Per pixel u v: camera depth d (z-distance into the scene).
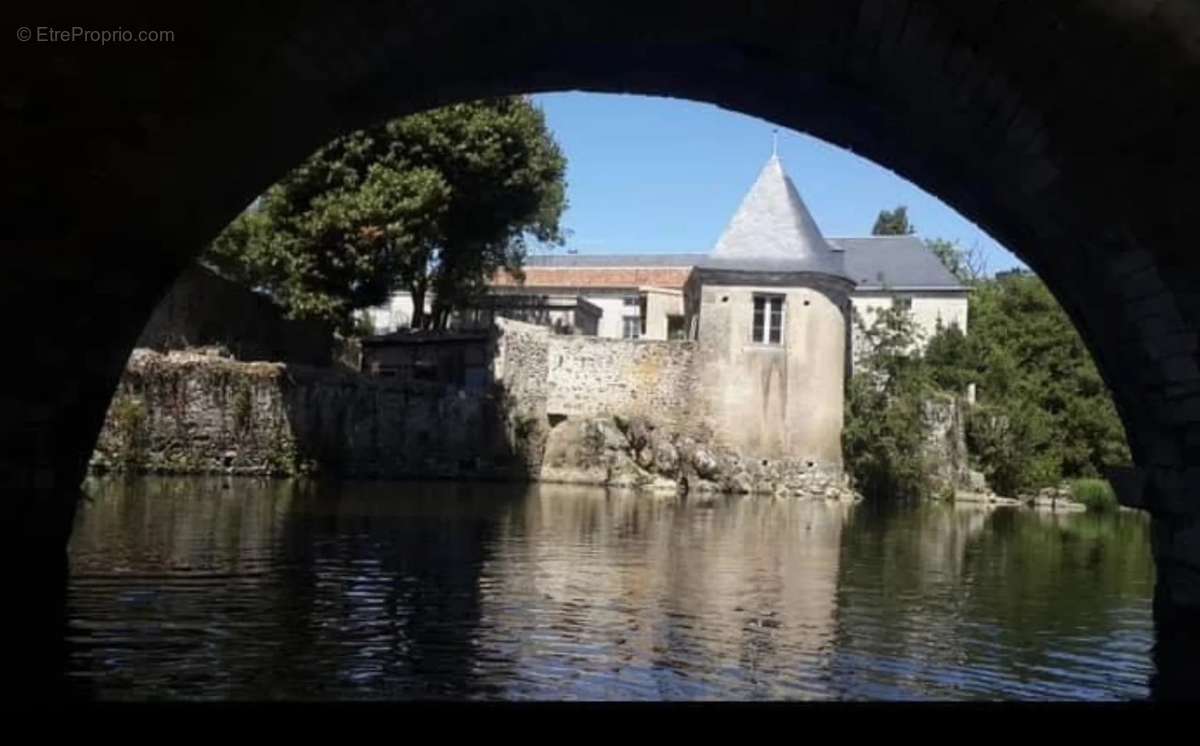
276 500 16.58
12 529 8.28
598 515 18.00
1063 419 34.22
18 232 7.16
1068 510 28.94
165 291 8.32
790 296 29.94
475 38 7.10
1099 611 9.34
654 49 7.47
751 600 9.23
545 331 31.08
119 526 11.91
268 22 6.17
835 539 15.70
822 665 6.85
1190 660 7.27
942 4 6.18
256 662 6.21
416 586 9.05
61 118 6.44
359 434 24.56
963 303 39.03
